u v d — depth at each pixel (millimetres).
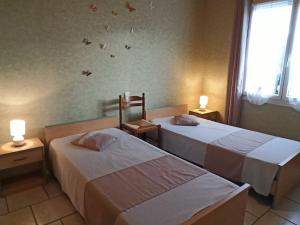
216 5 4020
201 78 4469
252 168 2336
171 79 4004
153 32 3562
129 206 1494
